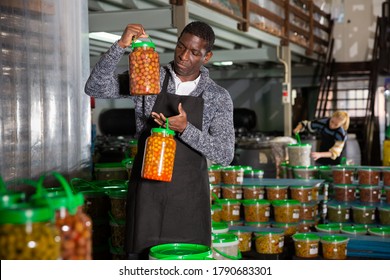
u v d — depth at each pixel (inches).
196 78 97.3
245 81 495.8
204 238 96.4
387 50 426.9
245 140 299.1
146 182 94.1
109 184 126.6
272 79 488.1
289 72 325.7
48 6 132.6
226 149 94.3
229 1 241.9
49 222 52.1
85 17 142.6
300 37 372.5
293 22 357.1
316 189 189.6
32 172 129.3
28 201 54.0
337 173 191.8
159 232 94.0
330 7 465.4
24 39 128.8
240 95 498.3
